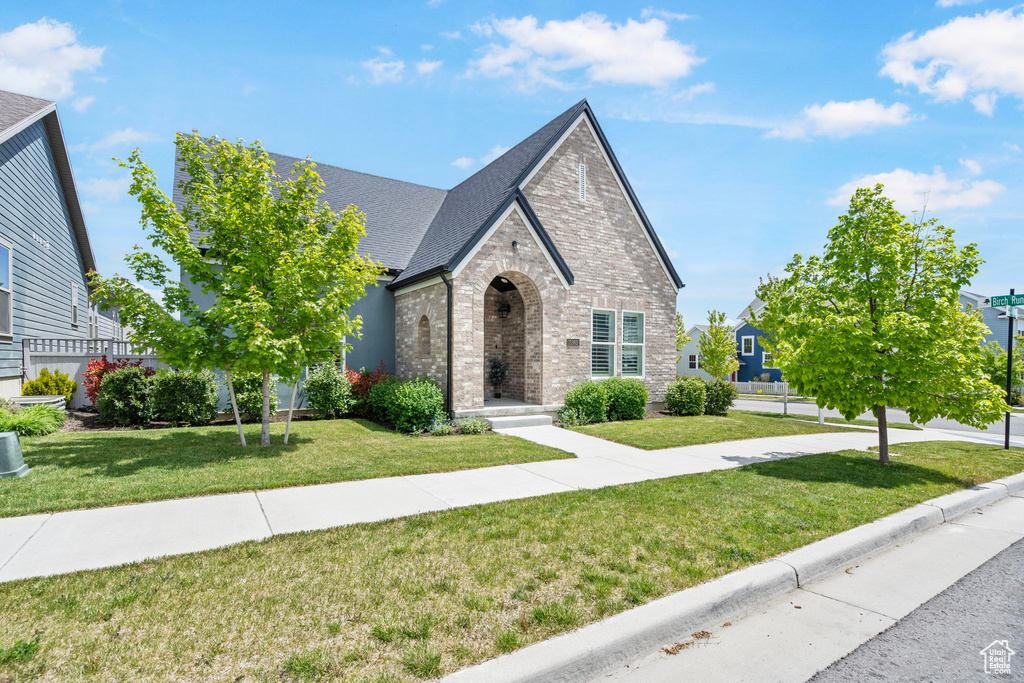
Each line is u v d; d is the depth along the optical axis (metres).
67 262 18.30
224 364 8.96
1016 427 16.38
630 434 11.64
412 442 10.11
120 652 2.87
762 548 4.64
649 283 16.67
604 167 15.87
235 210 8.59
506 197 12.79
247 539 4.72
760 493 6.57
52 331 16.62
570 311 14.94
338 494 6.36
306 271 8.77
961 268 8.12
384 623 3.21
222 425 12.06
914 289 8.38
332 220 10.05
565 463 8.48
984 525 6.00
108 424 11.53
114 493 6.02
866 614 3.80
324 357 9.70
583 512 5.67
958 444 11.34
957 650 3.29
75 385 14.32
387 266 15.62
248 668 2.73
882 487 7.03
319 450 9.07
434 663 2.76
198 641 2.99
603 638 3.10
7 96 14.32
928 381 7.88
